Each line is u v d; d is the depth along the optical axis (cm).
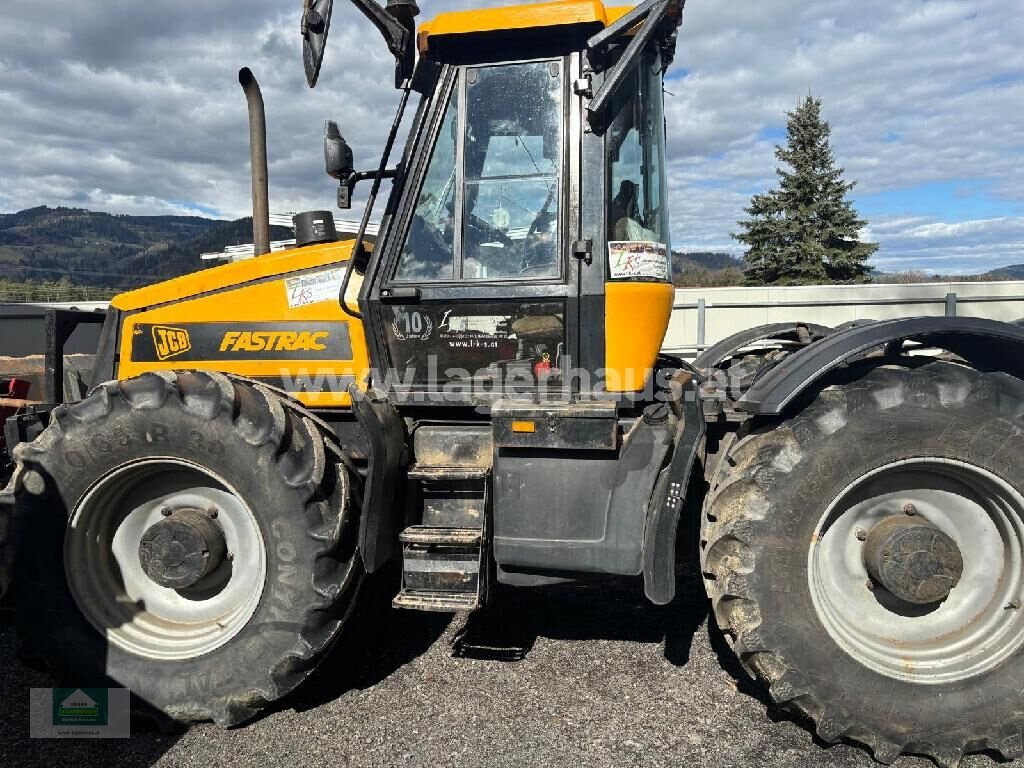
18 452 268
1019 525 238
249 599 267
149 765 237
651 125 300
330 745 245
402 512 283
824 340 253
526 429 262
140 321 326
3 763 239
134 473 270
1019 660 235
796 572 238
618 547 259
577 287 276
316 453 261
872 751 235
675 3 280
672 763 232
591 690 277
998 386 238
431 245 289
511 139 281
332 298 306
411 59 286
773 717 258
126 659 265
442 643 318
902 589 239
